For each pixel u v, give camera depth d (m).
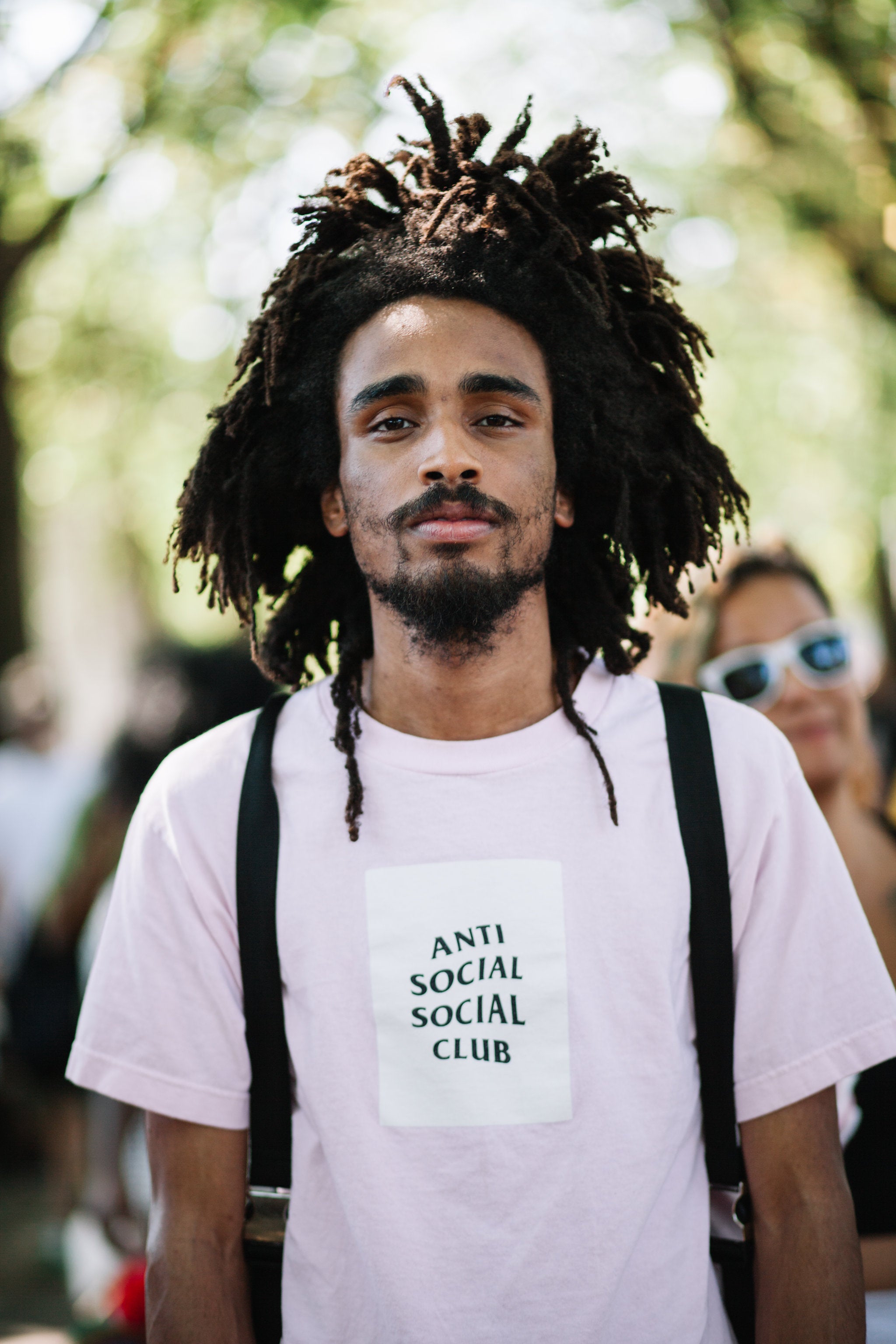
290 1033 1.52
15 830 4.12
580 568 1.73
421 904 1.49
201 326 7.20
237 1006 1.55
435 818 1.52
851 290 6.60
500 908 1.48
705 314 6.82
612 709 1.61
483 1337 1.40
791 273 6.93
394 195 1.69
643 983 1.47
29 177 5.91
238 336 6.59
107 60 5.97
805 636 2.22
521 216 1.57
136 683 3.66
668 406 1.72
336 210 1.67
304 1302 1.48
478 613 1.50
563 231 1.58
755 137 6.24
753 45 5.87
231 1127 1.55
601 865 1.50
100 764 3.74
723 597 2.26
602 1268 1.41
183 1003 1.55
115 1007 1.57
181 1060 1.54
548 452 1.58
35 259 6.52
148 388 7.35
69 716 4.74
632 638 1.71
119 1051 1.56
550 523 1.58
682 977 1.51
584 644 1.70
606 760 1.55
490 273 1.55
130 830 1.66
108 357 7.30
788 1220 1.50
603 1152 1.43
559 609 1.73
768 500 6.95
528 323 1.58
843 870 1.58
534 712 1.59
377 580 1.55
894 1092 1.80
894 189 5.86
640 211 1.66
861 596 8.41
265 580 1.84
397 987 1.47
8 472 6.43
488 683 1.56
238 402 1.70
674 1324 1.43
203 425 7.41
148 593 12.30
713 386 6.82
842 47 5.54
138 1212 3.84
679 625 2.32
